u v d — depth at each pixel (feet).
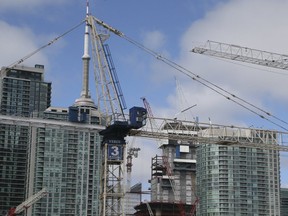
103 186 628.69
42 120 638.53
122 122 614.75
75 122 647.97
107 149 618.85
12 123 635.25
